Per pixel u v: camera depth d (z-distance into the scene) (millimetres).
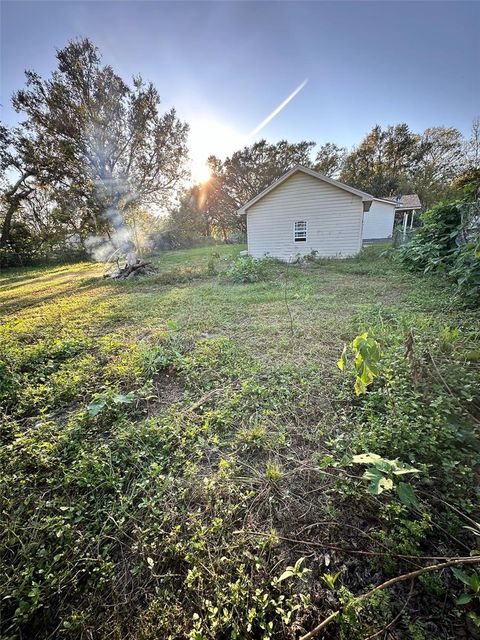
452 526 1348
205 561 1293
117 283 8945
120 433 2141
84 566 1327
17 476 1833
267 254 10922
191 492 1663
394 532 1354
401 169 28547
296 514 1500
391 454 1746
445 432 1805
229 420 2225
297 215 11336
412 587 1153
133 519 1526
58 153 15320
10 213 17672
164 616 1131
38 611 1189
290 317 4293
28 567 1313
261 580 1217
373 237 20969
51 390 2807
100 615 1167
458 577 1029
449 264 6375
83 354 3641
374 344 1694
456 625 1036
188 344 3752
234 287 7156
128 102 16094
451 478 1545
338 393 2479
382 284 6457
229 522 1475
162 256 16359
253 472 1776
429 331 3326
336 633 1034
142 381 2906
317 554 1307
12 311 6371
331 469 1740
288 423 2188
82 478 1766
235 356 3273
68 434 2170
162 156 17828
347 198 10570
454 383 2238
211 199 28344
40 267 16844
